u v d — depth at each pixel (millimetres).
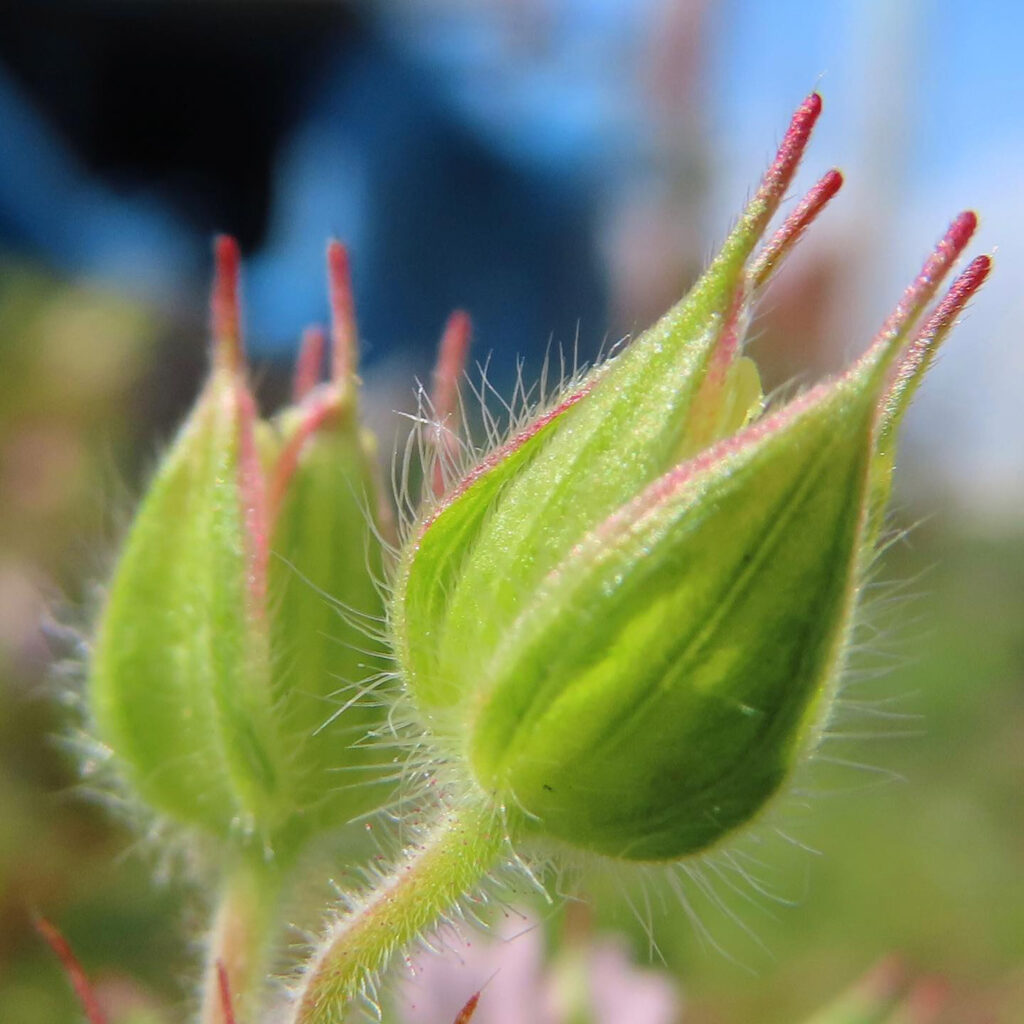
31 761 59
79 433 75
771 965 59
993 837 69
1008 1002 63
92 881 56
